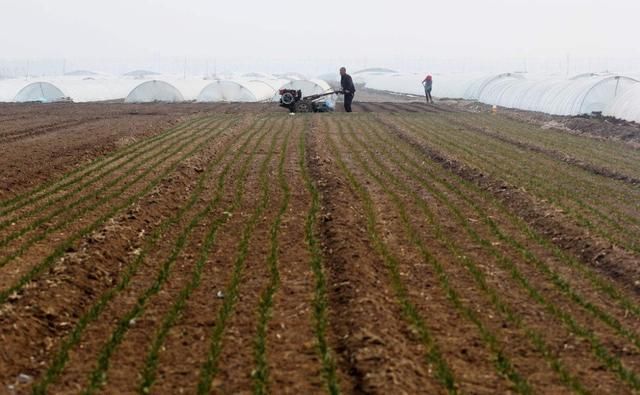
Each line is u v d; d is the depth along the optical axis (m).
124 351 7.99
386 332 8.24
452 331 8.53
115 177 17.75
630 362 7.81
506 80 52.69
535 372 7.53
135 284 10.16
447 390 7.06
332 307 9.21
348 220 13.18
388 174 18.80
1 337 7.93
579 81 38.97
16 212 14.04
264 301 9.36
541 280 10.42
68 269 10.09
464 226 13.40
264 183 17.38
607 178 18.53
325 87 53.62
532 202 14.92
